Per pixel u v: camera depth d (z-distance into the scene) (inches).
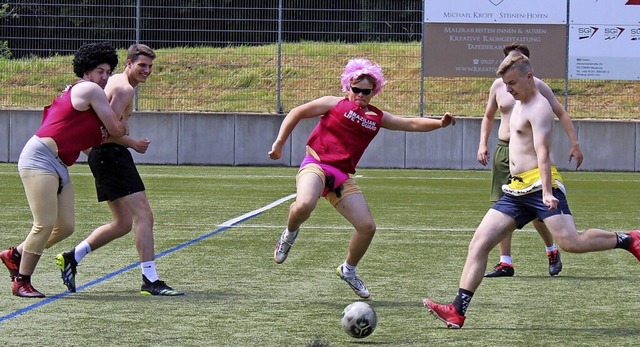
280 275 629.0
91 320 477.4
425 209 1082.7
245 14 1817.2
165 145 1784.0
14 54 1839.3
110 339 434.0
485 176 1592.0
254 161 1777.8
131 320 478.0
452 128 1745.8
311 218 981.2
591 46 1708.9
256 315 493.7
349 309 433.4
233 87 1851.6
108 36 1819.6
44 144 530.9
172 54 1868.8
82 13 1818.4
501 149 660.1
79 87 531.2
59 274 623.8
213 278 615.5
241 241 799.7
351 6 1802.4
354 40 1808.6
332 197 535.8
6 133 1784.0
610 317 496.7
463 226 924.6
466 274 462.6
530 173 471.8
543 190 462.3
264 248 759.1
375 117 531.2
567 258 724.0
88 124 535.8
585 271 661.3
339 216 1002.1
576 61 1713.8
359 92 526.0
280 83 1817.2
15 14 1808.6
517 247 788.0
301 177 533.3
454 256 725.3
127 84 550.3
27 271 539.2
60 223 547.5
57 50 1833.2
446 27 1728.6
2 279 599.2
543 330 462.9
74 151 537.0
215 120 1779.0
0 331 449.4
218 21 1815.9
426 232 876.0
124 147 559.2
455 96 1811.0
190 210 1046.4
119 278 609.0
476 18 1718.8
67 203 546.3
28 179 529.3
